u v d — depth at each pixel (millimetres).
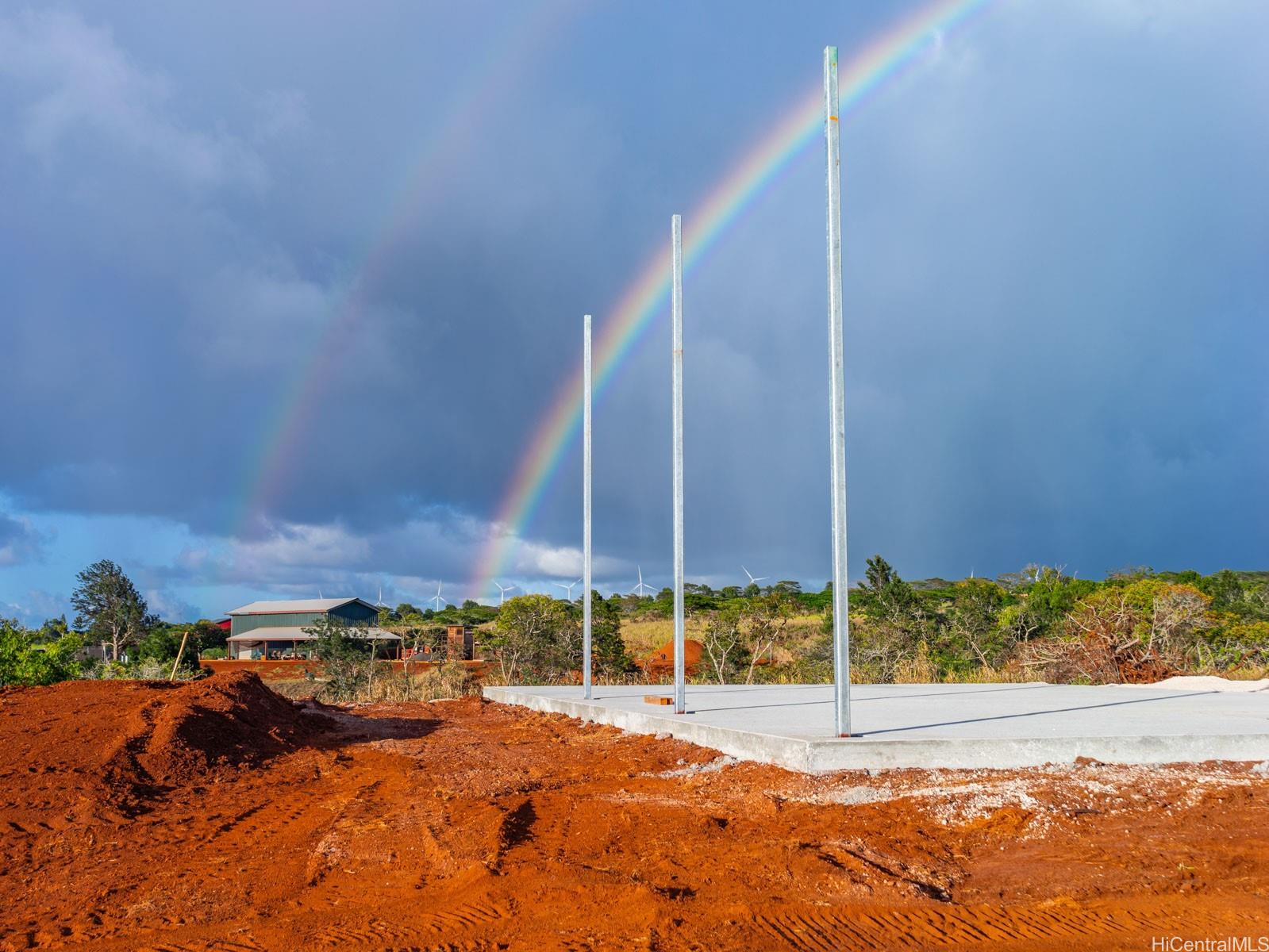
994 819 6863
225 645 65938
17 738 10016
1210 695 14711
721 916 4980
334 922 5051
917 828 6738
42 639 20688
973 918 4996
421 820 7391
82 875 6152
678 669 12320
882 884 5445
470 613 69750
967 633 25078
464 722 15219
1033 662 21422
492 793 8484
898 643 24984
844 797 7508
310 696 23672
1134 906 5168
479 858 6152
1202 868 5781
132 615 38812
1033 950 4559
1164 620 20828
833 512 9039
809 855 5992
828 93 9500
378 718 15523
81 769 8992
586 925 4895
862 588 28406
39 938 4922
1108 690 16156
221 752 10352
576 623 26125
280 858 6500
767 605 28016
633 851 6355
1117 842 6355
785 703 13461
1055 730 9320
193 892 5691
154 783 9125
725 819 7180
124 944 4797
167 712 10781
